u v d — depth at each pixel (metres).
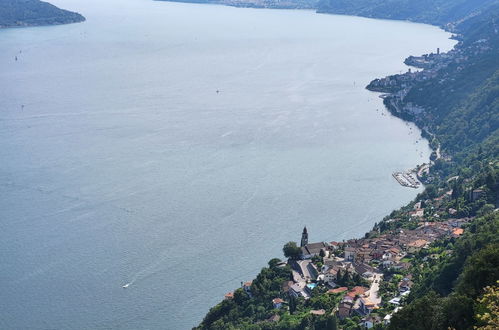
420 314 183.88
